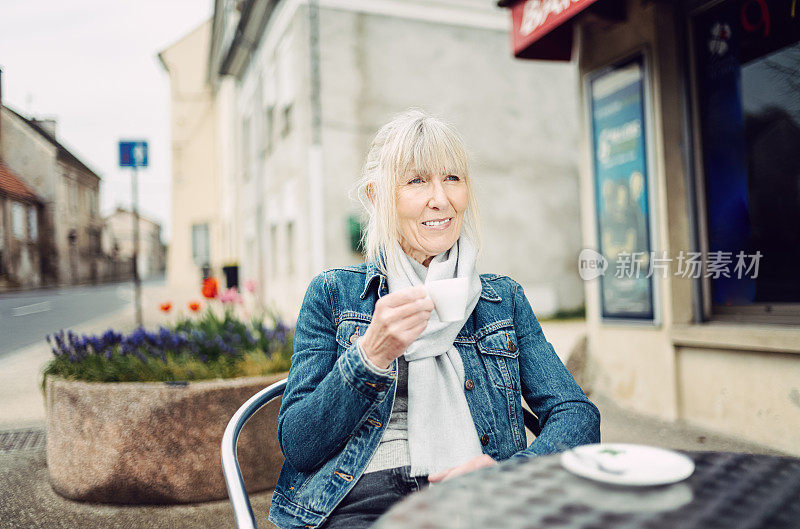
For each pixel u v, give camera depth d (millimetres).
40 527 2578
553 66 11898
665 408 4160
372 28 10500
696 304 4047
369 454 1366
